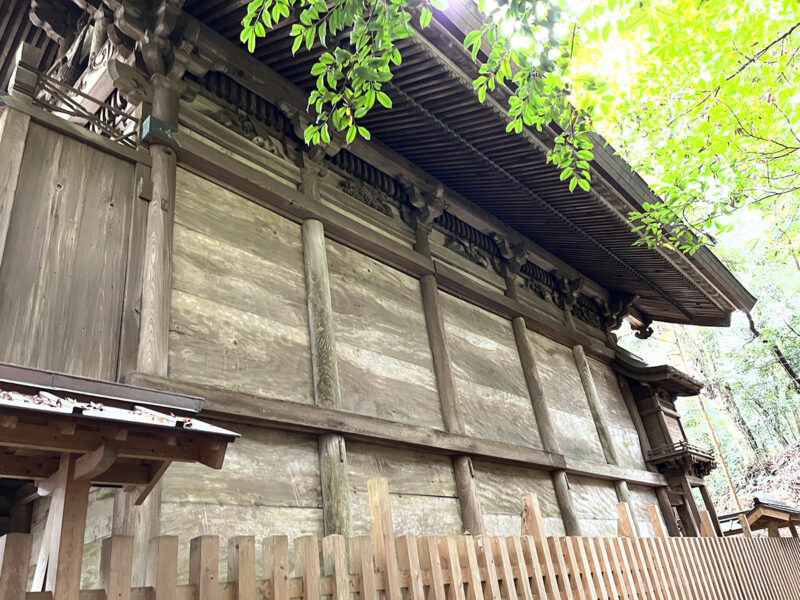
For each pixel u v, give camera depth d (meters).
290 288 5.10
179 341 4.05
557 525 6.91
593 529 7.66
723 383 25.95
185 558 3.46
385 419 5.19
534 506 3.97
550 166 7.00
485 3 3.38
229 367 4.27
